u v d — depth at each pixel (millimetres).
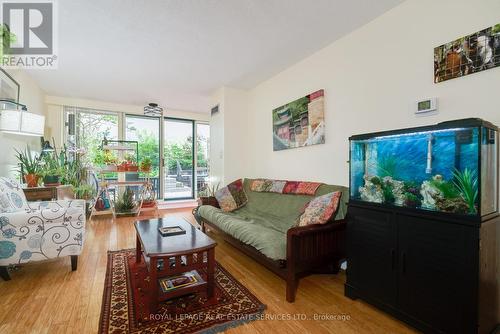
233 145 4137
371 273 1688
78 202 2637
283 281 2111
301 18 2229
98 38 2545
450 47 1726
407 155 1508
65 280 2070
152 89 4238
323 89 2771
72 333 1421
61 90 4254
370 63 2275
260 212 3141
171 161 5902
